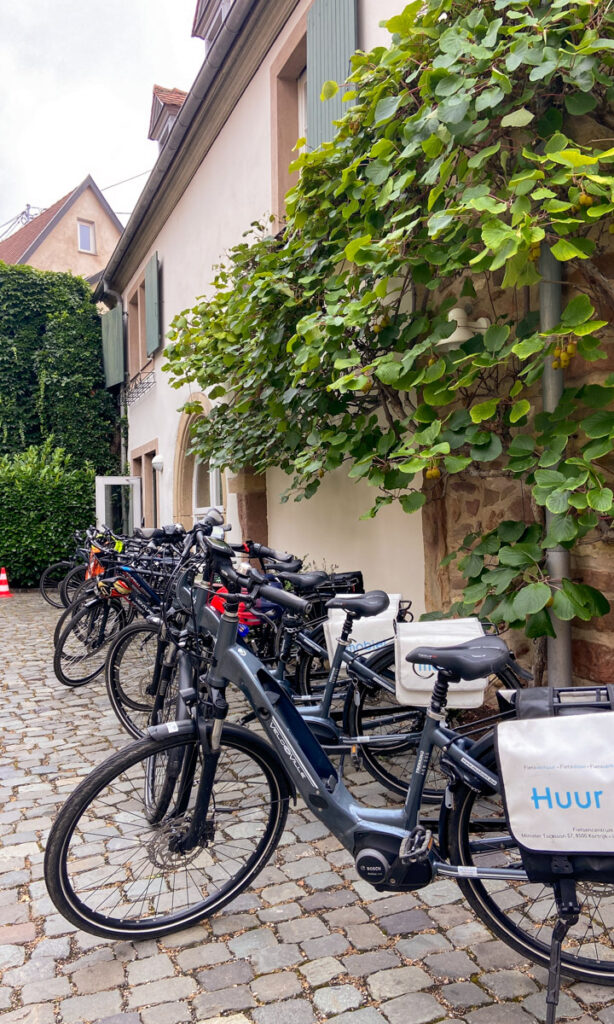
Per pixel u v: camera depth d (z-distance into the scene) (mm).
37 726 4578
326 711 3014
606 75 2654
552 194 2275
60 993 2020
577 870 1672
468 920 2312
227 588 2367
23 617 9844
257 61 7430
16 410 15602
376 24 5121
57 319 15781
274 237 5410
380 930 2271
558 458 2658
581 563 3143
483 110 2732
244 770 2426
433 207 3148
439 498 3977
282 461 5363
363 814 2158
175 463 10977
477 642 2031
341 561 5781
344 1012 1911
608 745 1667
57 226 21922
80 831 2277
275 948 2195
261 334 4566
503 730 1752
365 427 3736
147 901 2344
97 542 6137
